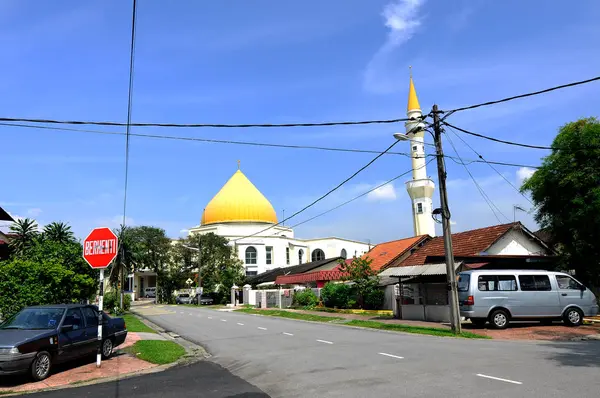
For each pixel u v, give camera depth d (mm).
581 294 18641
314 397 7738
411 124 51969
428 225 51375
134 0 8070
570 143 19547
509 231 25516
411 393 7598
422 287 23922
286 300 40938
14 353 9844
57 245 23047
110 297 42406
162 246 67562
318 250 81562
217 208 77625
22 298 17625
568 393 7211
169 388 9172
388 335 17109
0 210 29578
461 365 9938
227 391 8672
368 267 30656
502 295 18297
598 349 12016
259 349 14516
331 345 14531
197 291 55531
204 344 16891
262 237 73625
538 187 20969
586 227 19141
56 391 9328
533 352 11617
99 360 11922
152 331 22266
